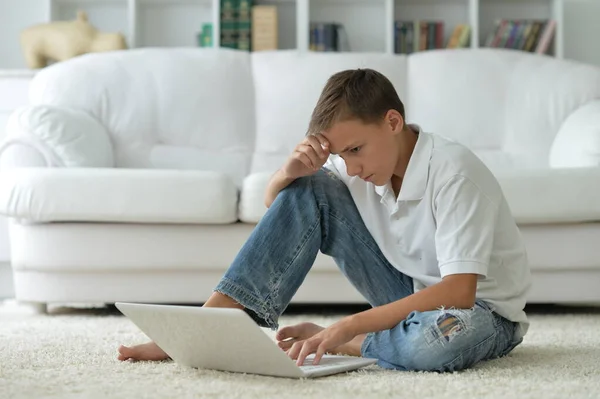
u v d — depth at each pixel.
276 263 1.61
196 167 3.53
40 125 3.11
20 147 3.07
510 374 1.52
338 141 1.54
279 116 3.62
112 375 1.50
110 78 3.57
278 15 4.66
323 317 2.80
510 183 2.74
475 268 1.53
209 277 2.85
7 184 2.79
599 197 2.72
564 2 4.66
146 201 2.75
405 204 1.64
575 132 3.20
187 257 2.81
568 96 3.56
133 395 1.30
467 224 1.55
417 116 3.64
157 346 1.68
